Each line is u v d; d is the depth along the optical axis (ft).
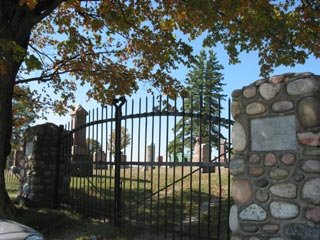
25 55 29.89
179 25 38.34
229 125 21.44
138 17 39.47
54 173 40.24
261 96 18.38
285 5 37.99
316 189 16.30
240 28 36.40
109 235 26.81
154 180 46.60
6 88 33.06
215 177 45.19
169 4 37.40
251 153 18.51
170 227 27.71
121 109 29.32
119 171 29.09
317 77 16.80
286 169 17.29
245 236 18.29
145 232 26.53
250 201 18.31
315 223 16.20
